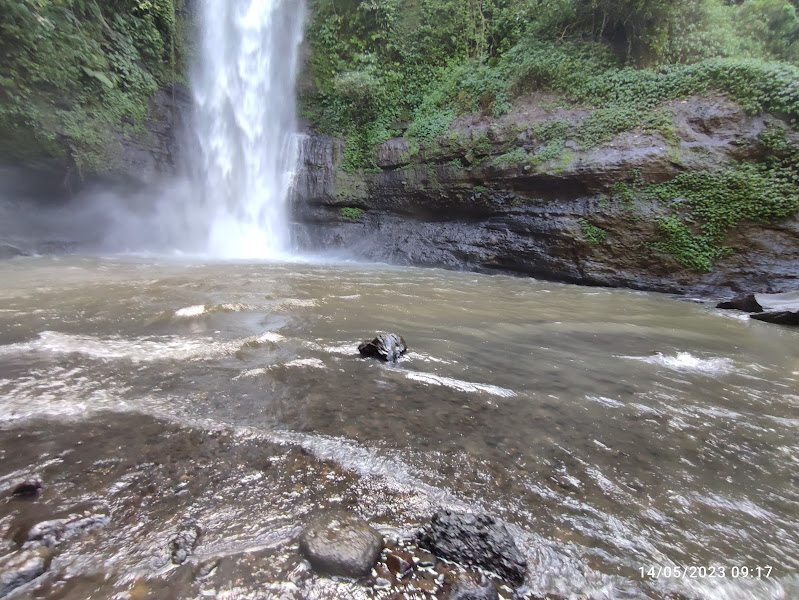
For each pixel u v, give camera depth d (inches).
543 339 159.0
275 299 202.5
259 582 43.3
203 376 98.6
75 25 421.4
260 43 575.8
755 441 81.3
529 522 55.1
